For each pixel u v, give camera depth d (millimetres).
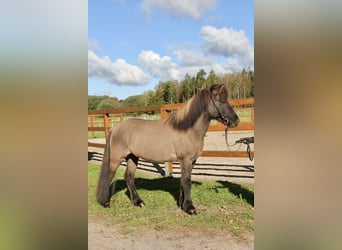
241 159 6375
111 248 2320
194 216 3059
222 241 2447
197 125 3141
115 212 3268
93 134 10570
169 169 5109
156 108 5160
